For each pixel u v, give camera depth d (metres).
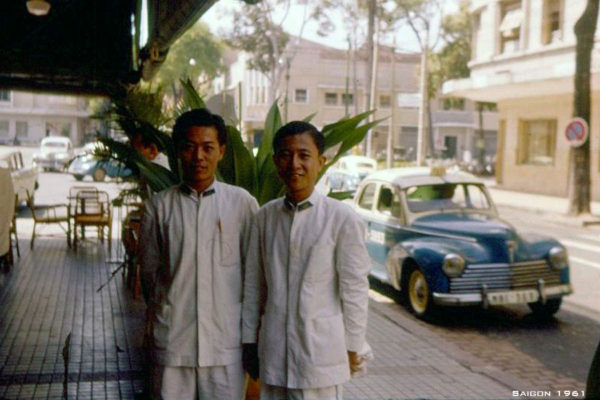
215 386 3.14
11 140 63.56
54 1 9.47
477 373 5.85
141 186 5.94
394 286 8.45
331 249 2.89
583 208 19.17
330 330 2.88
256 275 3.09
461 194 9.15
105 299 7.87
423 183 9.05
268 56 42.56
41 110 64.62
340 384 2.94
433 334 7.19
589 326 7.85
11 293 8.11
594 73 20.16
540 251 7.73
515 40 27.89
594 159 24.41
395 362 6.06
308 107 52.16
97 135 6.62
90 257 10.70
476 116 58.34
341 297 2.91
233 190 3.26
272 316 2.93
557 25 25.58
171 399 3.15
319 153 2.99
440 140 39.25
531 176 27.80
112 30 9.98
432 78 43.62
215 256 3.14
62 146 33.72
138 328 6.66
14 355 5.71
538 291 7.59
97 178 28.09
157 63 8.70
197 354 3.11
